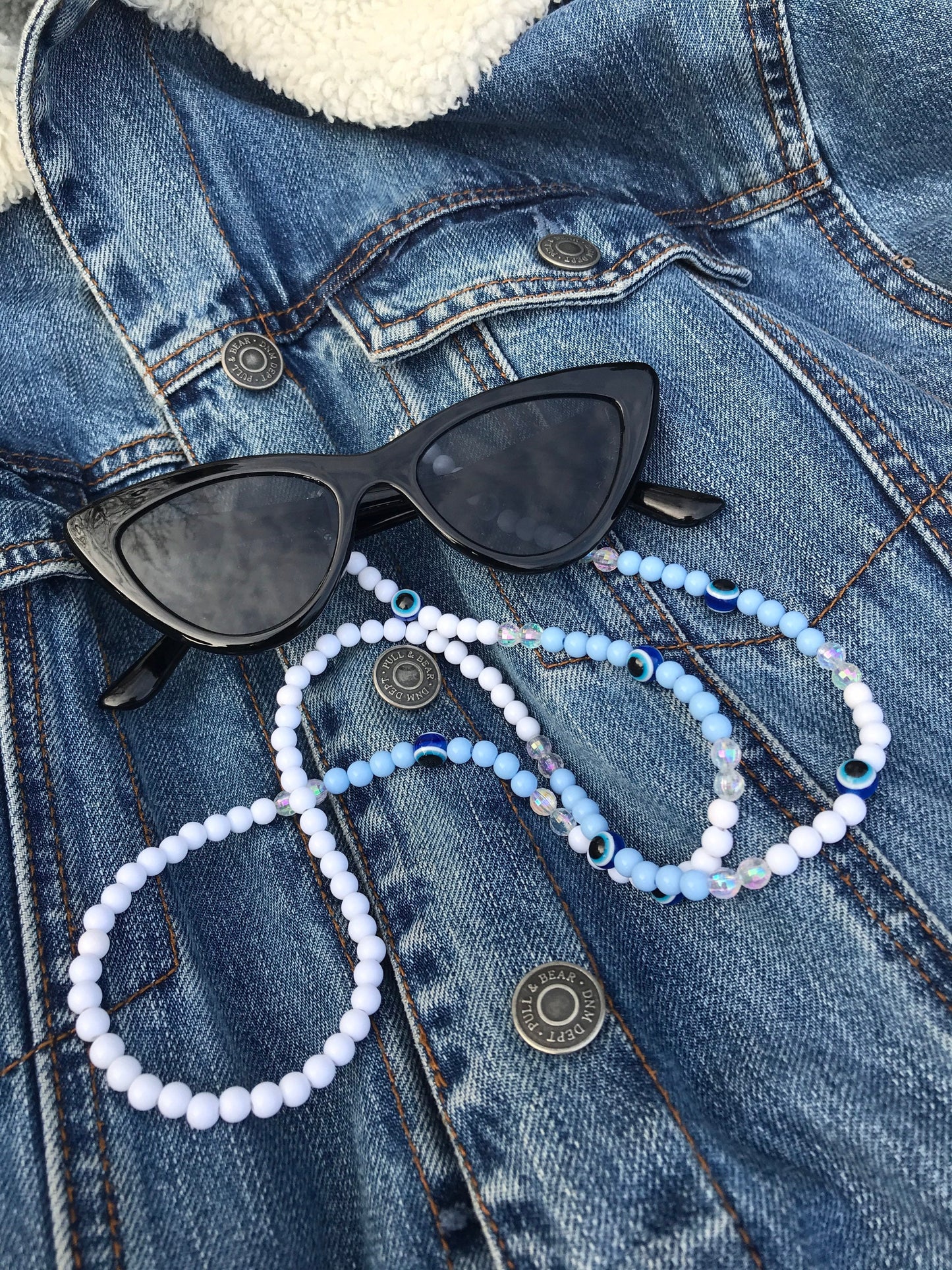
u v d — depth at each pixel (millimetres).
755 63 284
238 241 266
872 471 236
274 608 232
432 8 268
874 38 273
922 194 293
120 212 260
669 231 274
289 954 214
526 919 205
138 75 269
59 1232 172
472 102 289
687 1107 182
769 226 305
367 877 219
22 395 256
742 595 232
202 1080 193
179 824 227
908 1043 182
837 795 210
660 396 251
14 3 272
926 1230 169
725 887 203
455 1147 184
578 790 225
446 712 241
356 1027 203
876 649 225
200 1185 182
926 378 277
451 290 258
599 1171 175
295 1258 179
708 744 224
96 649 236
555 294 256
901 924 193
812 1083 184
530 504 240
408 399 260
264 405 254
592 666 236
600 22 285
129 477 252
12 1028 191
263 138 279
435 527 237
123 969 202
